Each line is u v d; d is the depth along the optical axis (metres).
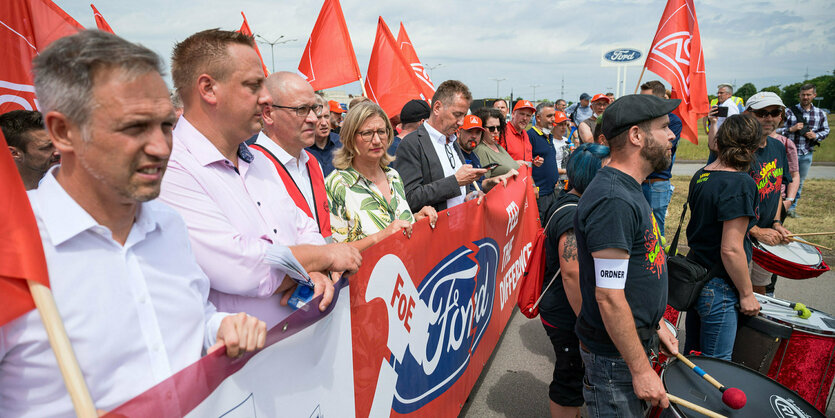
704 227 2.96
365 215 2.70
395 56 5.87
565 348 2.74
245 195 1.75
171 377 0.96
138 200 1.05
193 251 1.50
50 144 2.56
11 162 0.95
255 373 1.23
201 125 1.65
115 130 0.98
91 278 1.04
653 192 6.02
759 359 2.95
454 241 2.78
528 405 3.40
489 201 3.43
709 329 3.02
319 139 4.30
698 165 18.73
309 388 1.48
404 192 3.20
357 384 1.81
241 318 1.18
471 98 3.68
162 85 1.05
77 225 1.02
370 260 1.88
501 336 4.53
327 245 1.68
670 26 5.79
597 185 2.05
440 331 2.63
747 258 3.21
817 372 2.82
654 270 2.07
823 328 2.81
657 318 2.12
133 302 1.10
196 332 1.26
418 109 4.58
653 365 2.51
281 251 1.54
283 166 2.37
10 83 3.12
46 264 0.96
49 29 3.23
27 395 0.96
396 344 2.13
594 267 2.03
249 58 1.65
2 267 0.90
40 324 0.95
